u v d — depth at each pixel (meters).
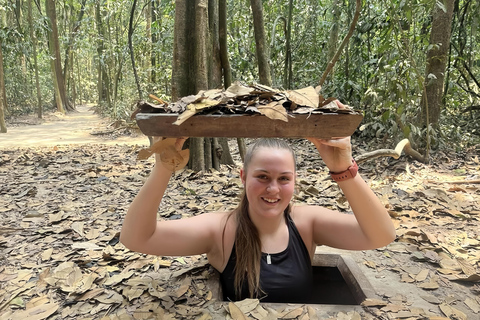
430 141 5.98
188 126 1.44
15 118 16.45
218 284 2.11
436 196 3.97
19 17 18.33
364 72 8.20
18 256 2.64
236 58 9.30
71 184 4.69
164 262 2.44
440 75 5.95
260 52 5.11
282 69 10.38
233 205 3.68
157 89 12.87
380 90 5.93
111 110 15.92
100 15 18.17
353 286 2.13
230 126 1.43
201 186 4.39
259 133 1.44
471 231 3.11
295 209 2.10
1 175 5.30
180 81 4.94
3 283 2.26
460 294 2.12
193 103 1.49
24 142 9.37
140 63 16.91
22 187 4.56
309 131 1.44
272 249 1.95
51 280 2.23
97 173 5.30
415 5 5.30
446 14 5.78
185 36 4.91
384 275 2.32
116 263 2.50
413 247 2.75
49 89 24.97
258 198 1.76
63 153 7.25
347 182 1.75
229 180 4.55
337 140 1.62
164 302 1.96
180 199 3.90
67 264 2.42
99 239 2.88
